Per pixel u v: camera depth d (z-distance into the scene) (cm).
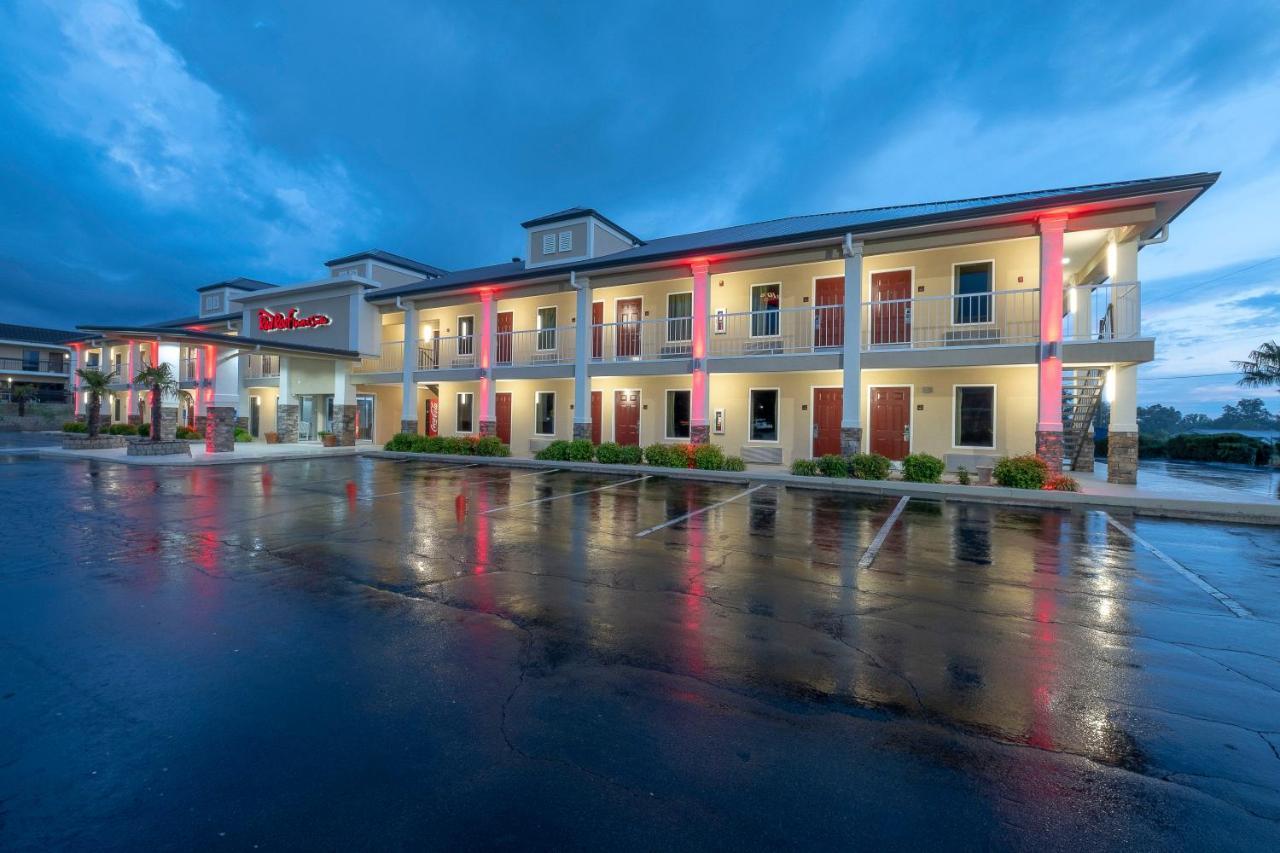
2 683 390
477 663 425
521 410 2280
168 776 293
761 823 263
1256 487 1298
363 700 369
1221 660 442
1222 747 327
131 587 597
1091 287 1310
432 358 2511
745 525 937
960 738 333
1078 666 429
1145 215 1229
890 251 1490
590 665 423
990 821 265
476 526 920
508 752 315
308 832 256
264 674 405
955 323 1563
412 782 289
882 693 385
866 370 1680
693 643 464
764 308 1822
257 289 3584
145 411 3222
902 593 596
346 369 2464
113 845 247
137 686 386
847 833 257
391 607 542
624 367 1847
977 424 1562
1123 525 945
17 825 258
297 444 2523
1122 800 280
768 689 390
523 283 2039
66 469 1691
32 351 5203
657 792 283
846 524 947
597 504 1131
